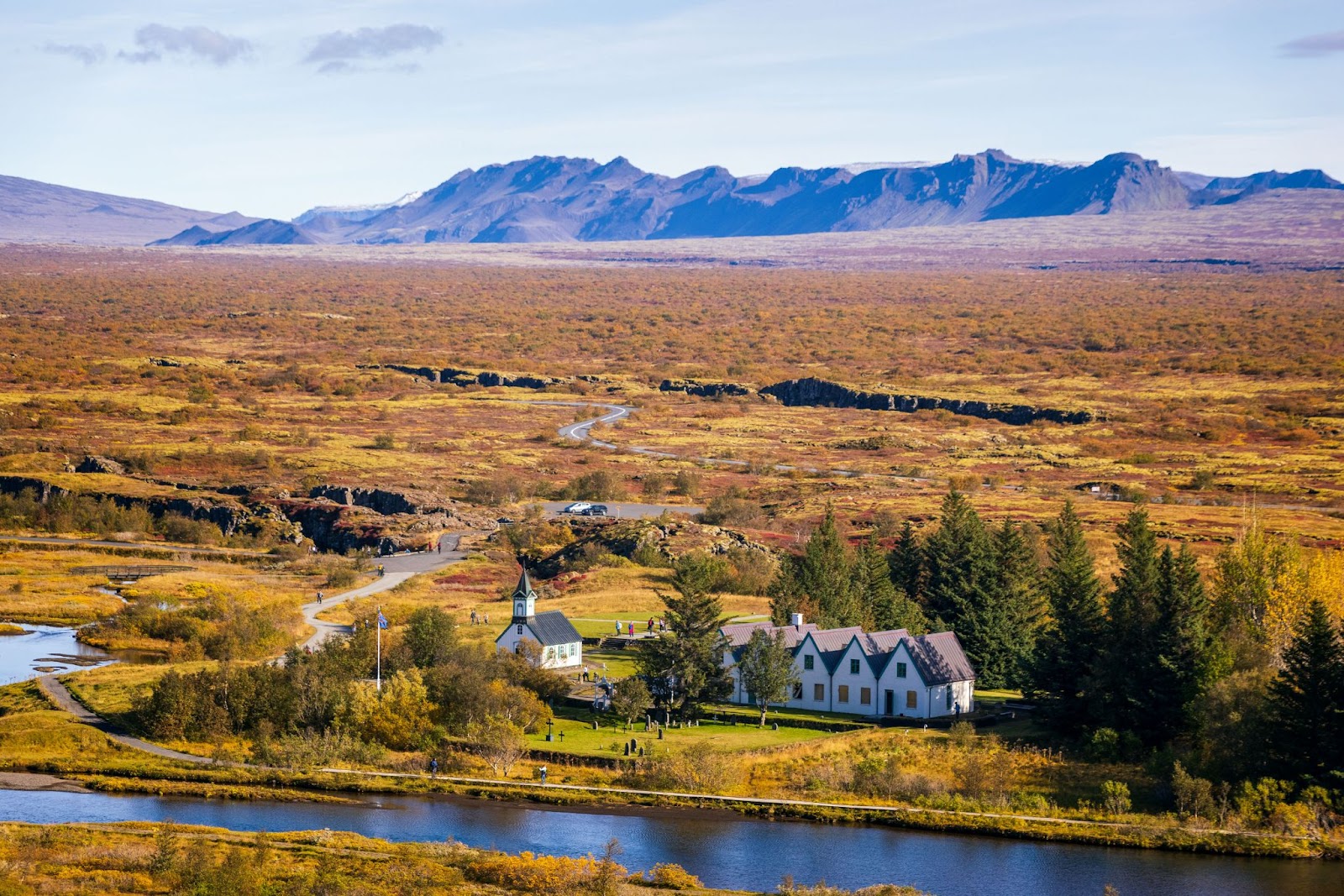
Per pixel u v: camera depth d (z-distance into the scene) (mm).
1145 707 166500
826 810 146250
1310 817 141250
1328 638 151875
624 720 179625
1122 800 147125
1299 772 150000
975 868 131375
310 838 136000
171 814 147000
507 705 176000
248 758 167000
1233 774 152375
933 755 162375
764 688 177875
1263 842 136500
